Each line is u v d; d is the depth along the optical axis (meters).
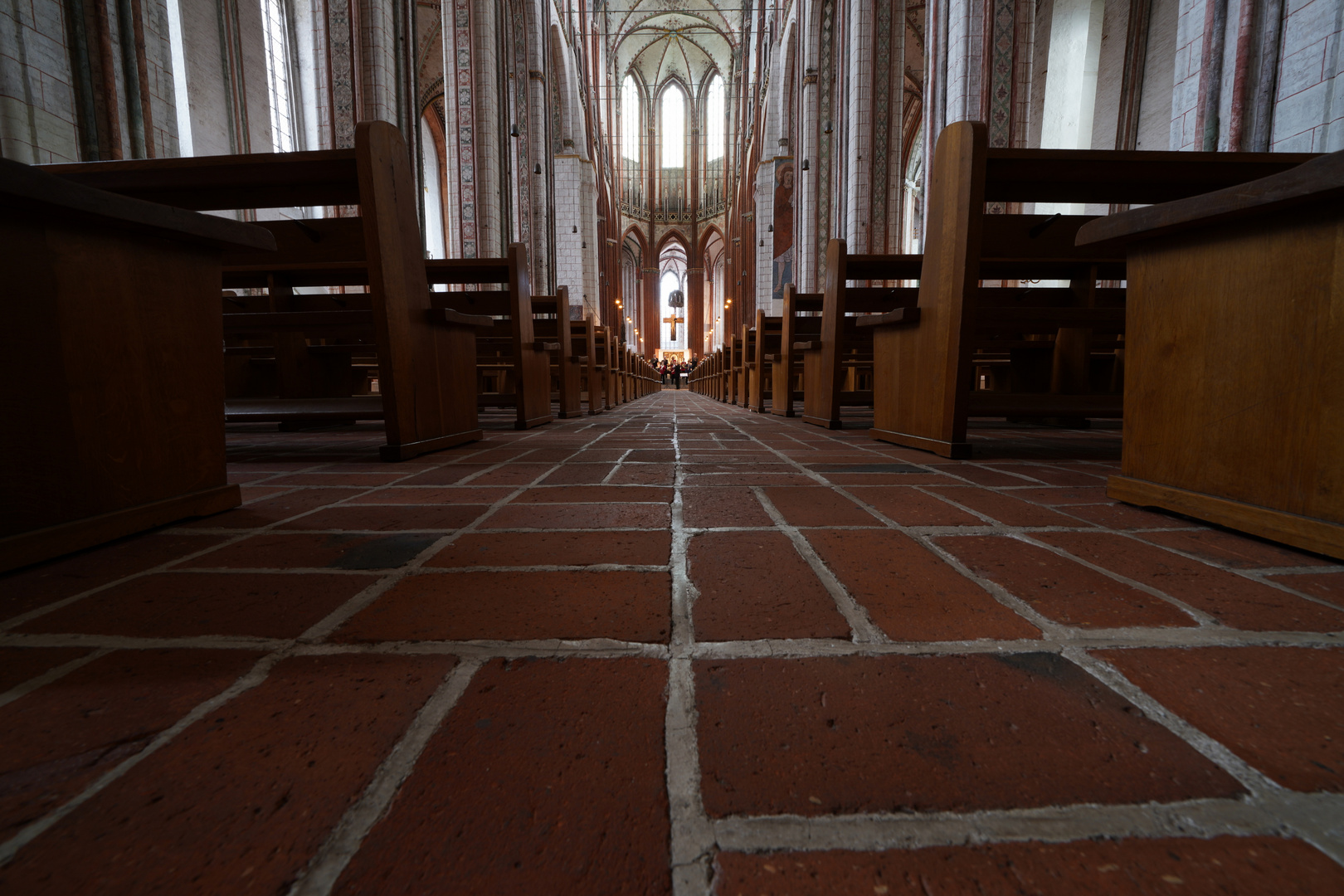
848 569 1.23
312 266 3.52
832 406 4.27
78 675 0.82
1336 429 1.25
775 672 0.82
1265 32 3.56
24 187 1.19
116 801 0.58
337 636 0.94
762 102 21.62
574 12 21.69
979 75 6.86
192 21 7.91
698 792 0.59
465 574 1.21
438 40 20.53
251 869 0.50
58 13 4.32
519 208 13.88
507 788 0.60
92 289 1.42
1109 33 8.50
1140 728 0.69
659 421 5.18
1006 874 0.50
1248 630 0.95
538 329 6.12
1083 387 4.16
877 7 10.29
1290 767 0.62
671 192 41.91
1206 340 1.54
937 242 2.84
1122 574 1.20
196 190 2.74
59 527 1.33
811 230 14.59
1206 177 2.51
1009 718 0.72
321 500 1.91
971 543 1.42
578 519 1.65
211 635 0.95
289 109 9.93
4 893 0.47
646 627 0.96
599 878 0.49
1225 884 0.49
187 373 1.67
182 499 1.63
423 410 2.98
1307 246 1.29
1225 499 1.50
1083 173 2.53
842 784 0.60
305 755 0.65
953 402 2.73
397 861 0.51
